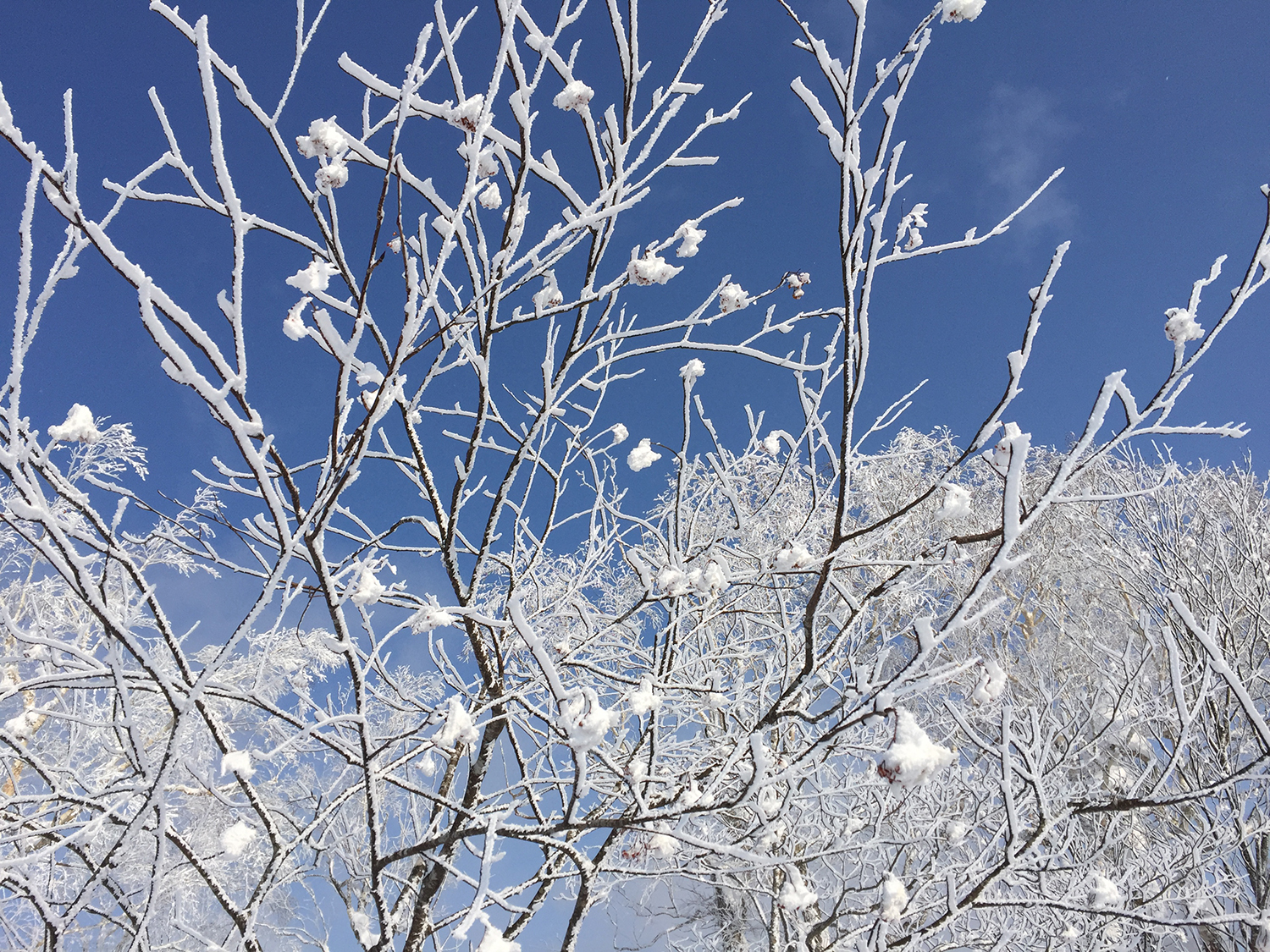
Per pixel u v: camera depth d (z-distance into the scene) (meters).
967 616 1.43
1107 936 2.52
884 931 2.13
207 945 1.82
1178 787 3.59
